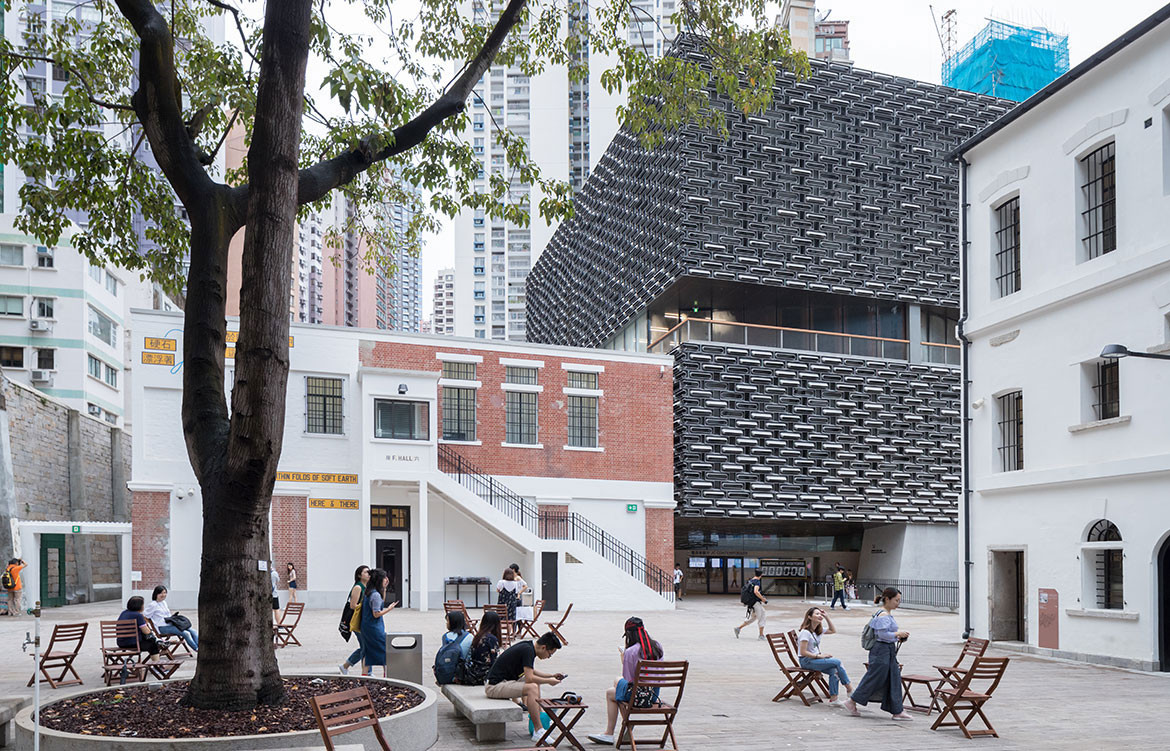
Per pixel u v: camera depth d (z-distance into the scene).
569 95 129.75
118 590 43.22
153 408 28.94
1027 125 20.33
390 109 12.96
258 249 9.00
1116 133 17.66
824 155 41.50
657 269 41.16
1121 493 17.00
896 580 41.19
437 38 14.92
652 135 14.95
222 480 9.30
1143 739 10.21
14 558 29.52
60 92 46.72
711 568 44.38
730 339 39.81
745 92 14.44
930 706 11.66
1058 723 11.19
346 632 12.90
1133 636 16.52
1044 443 19.28
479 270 148.62
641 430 36.00
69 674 14.32
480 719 9.22
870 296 41.41
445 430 33.12
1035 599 19.17
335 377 31.31
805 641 12.29
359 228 15.98
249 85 13.80
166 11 14.22
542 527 33.88
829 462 39.56
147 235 13.92
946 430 41.97
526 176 14.41
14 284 47.38
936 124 43.56
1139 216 17.03
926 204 42.88
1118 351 14.30
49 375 46.84
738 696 12.98
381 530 31.38
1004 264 21.36
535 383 34.59
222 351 10.32
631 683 9.38
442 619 26.02
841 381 40.56
